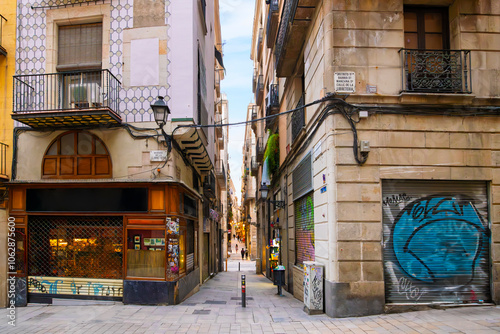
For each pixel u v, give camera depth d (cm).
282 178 1648
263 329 711
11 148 1041
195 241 1379
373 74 820
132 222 975
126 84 1027
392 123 812
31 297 988
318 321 752
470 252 800
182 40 1030
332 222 791
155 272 961
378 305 768
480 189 816
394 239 795
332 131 805
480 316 702
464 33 834
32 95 1028
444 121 818
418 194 809
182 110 1009
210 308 931
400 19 837
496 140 819
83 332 702
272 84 1855
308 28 1053
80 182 976
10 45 1070
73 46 1069
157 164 989
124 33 1041
